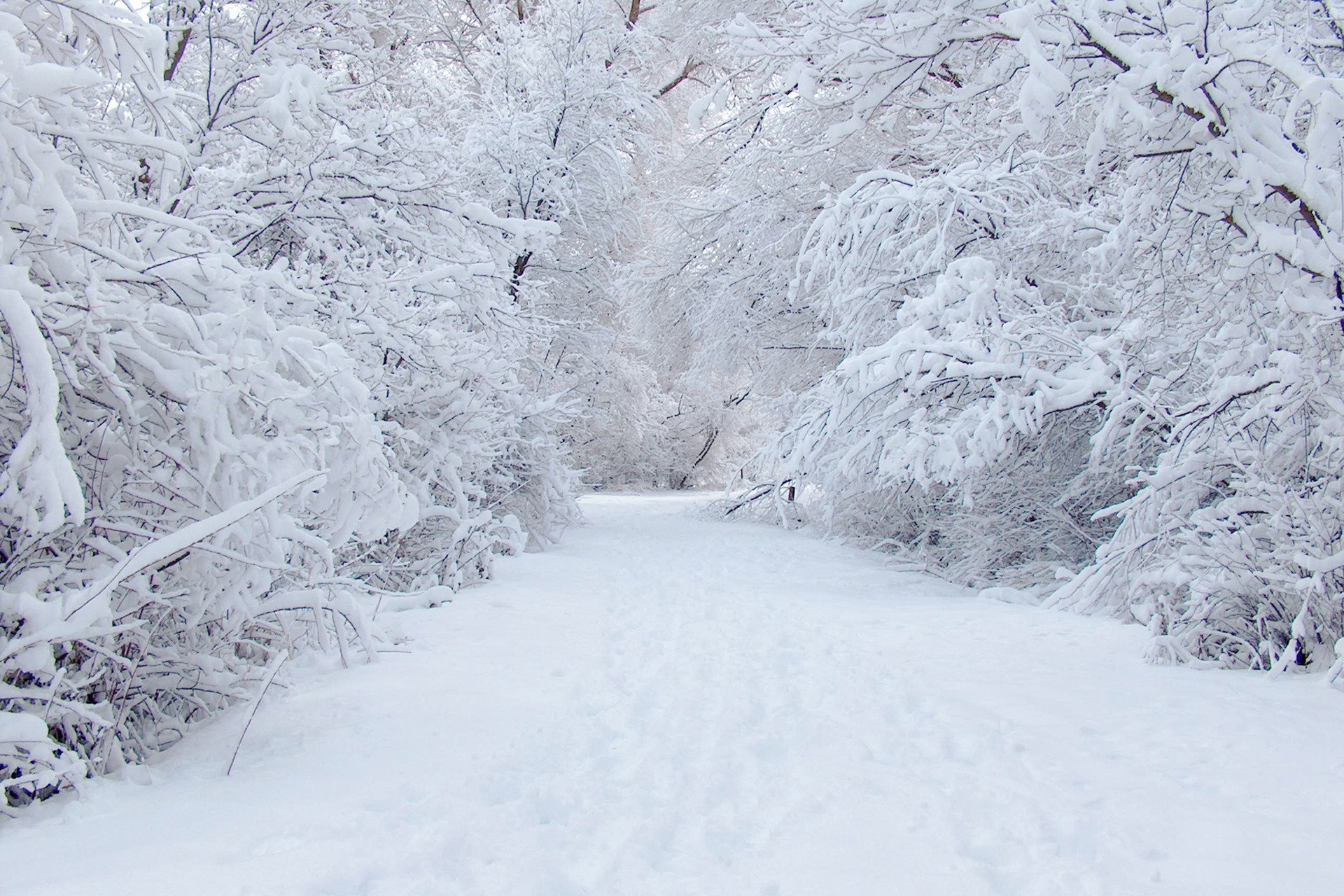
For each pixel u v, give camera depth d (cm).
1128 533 701
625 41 1633
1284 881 241
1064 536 969
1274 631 534
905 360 805
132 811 285
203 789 309
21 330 281
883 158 1291
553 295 1555
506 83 1517
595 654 554
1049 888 238
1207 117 501
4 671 289
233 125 628
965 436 792
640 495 2577
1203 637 548
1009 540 984
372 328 622
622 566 1050
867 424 902
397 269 694
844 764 347
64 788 308
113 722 326
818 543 1342
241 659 467
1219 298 577
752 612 730
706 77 2264
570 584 877
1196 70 481
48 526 285
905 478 888
